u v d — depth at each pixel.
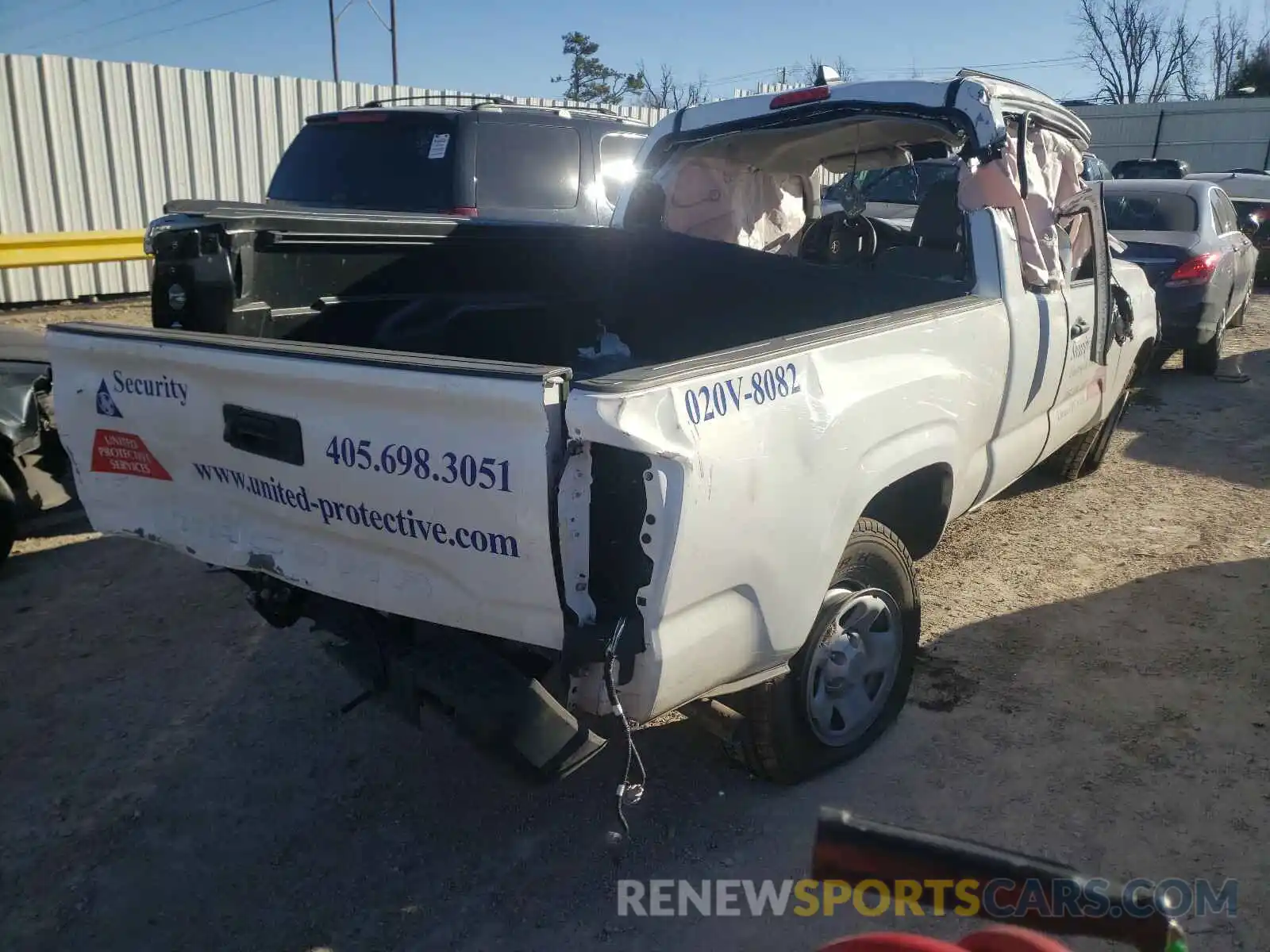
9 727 3.76
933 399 3.34
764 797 3.35
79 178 10.93
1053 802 3.29
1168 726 3.71
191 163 11.73
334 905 2.90
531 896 2.94
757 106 4.50
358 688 4.04
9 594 4.84
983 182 3.88
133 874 3.02
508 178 6.48
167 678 4.11
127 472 3.17
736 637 2.59
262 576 3.09
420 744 3.68
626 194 4.96
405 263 4.18
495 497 2.29
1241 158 33.28
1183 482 6.52
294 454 2.64
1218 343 9.61
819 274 4.27
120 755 3.60
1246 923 2.76
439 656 2.62
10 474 5.10
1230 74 56.56
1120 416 6.53
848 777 3.43
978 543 5.48
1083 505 6.09
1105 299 4.41
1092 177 14.38
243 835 3.20
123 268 11.34
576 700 2.40
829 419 2.78
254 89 12.09
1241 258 10.53
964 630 4.48
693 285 4.62
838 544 2.90
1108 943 2.66
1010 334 3.89
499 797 3.38
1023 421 4.31
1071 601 4.76
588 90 43.16
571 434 2.19
